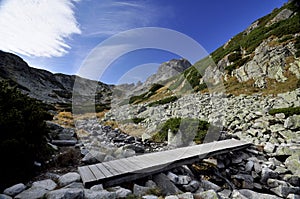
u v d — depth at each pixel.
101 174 3.10
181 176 3.67
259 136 6.62
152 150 6.53
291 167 4.50
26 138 3.17
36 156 3.43
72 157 4.10
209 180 4.34
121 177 3.13
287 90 10.92
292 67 13.16
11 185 2.75
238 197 3.42
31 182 2.91
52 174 3.24
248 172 4.69
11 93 3.61
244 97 12.17
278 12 27.30
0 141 2.78
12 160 2.80
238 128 7.75
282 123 6.93
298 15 20.39
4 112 3.12
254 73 16.00
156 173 3.60
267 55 16.31
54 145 4.73
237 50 23.89
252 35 25.08
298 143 5.54
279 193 3.90
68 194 2.27
